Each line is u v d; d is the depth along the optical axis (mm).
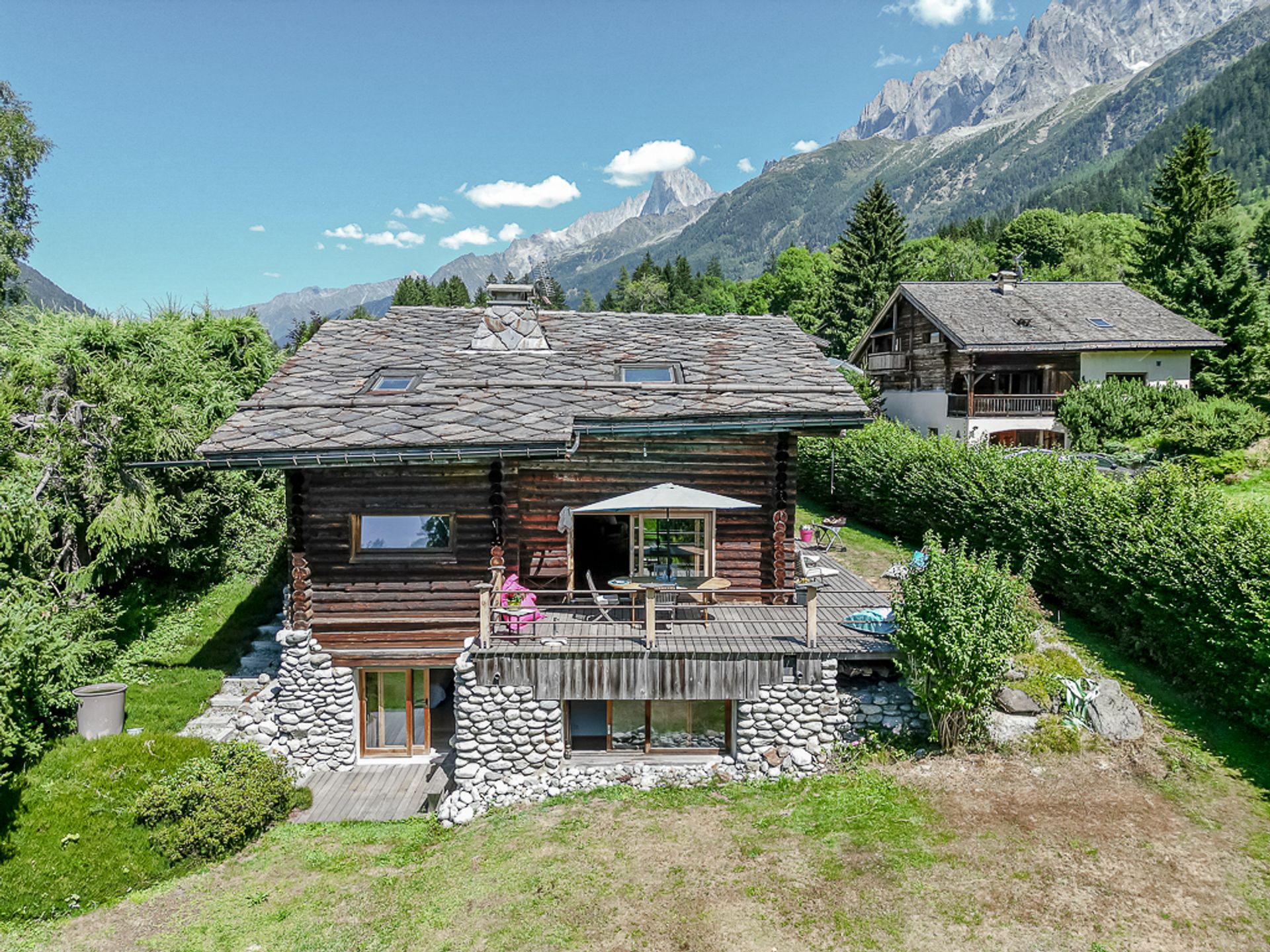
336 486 13203
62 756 12367
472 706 12125
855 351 46250
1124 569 13203
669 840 10203
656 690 12000
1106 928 7875
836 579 16844
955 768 11156
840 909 8461
